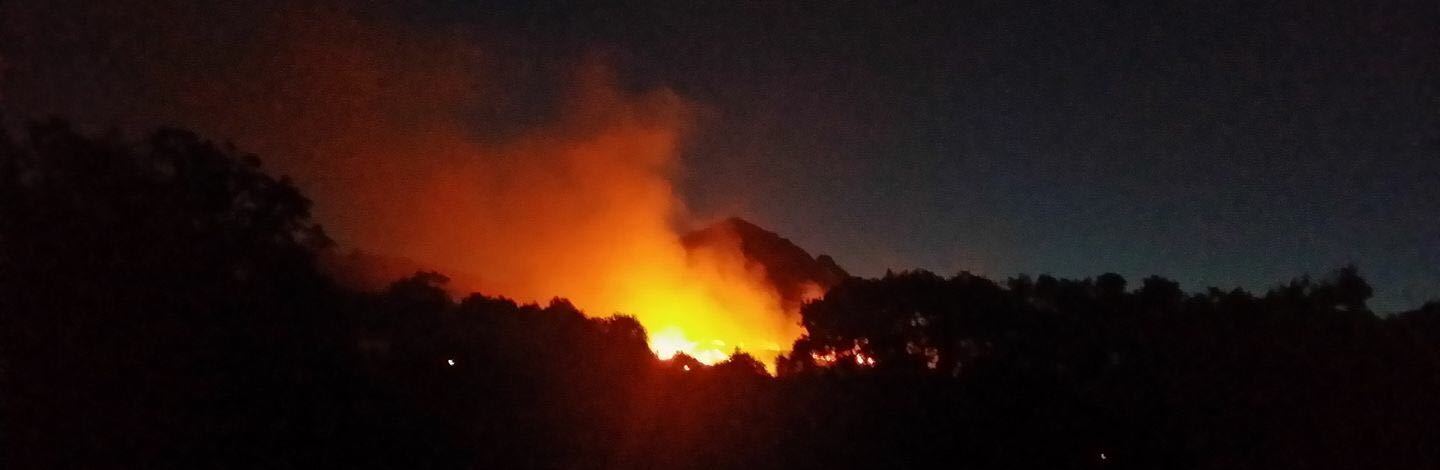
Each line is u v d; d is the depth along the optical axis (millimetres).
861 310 12133
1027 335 11125
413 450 9461
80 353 7555
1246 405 9766
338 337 8906
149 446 7684
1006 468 10719
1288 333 9766
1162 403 10117
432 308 10617
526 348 11328
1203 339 10055
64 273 7562
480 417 10359
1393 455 9328
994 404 10883
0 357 7422
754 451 11273
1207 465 9875
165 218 7922
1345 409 9477
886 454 11188
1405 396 9406
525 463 10352
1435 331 9695
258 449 8180
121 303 7672
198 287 7930
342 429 8797
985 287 11648
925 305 11766
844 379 11945
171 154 8141
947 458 10992
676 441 11328
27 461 7367
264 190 8461
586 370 11648
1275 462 9625
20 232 7508
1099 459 10531
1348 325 9719
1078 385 10625
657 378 12031
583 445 10977
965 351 11500
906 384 11539
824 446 11352
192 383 7867
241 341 8117
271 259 8367
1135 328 10531
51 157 7730
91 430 7543
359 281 10359
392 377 9656
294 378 8445
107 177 7793
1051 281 11352
